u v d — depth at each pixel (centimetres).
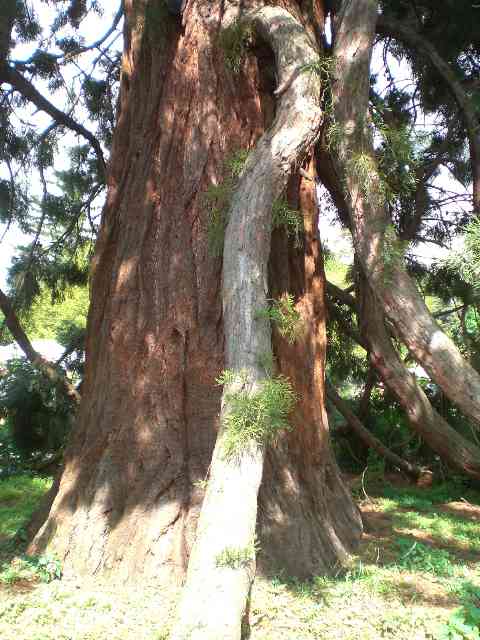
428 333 525
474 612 414
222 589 371
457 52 1019
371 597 477
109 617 437
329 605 460
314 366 616
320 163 731
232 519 394
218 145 589
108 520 538
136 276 591
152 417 555
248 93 604
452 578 527
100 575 516
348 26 586
